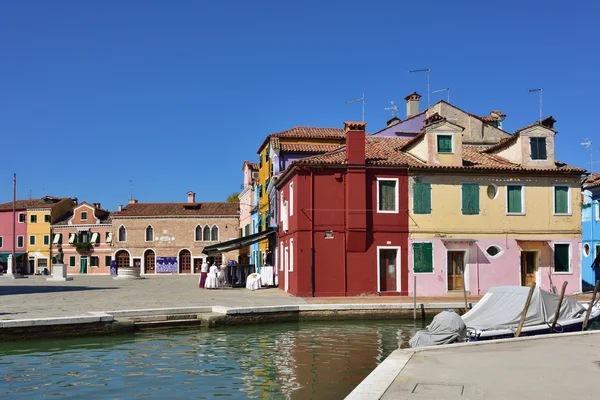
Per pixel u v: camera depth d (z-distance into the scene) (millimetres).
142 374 13469
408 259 29375
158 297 28531
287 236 31828
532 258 30969
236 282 39906
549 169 30797
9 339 17516
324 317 22875
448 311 15039
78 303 24922
